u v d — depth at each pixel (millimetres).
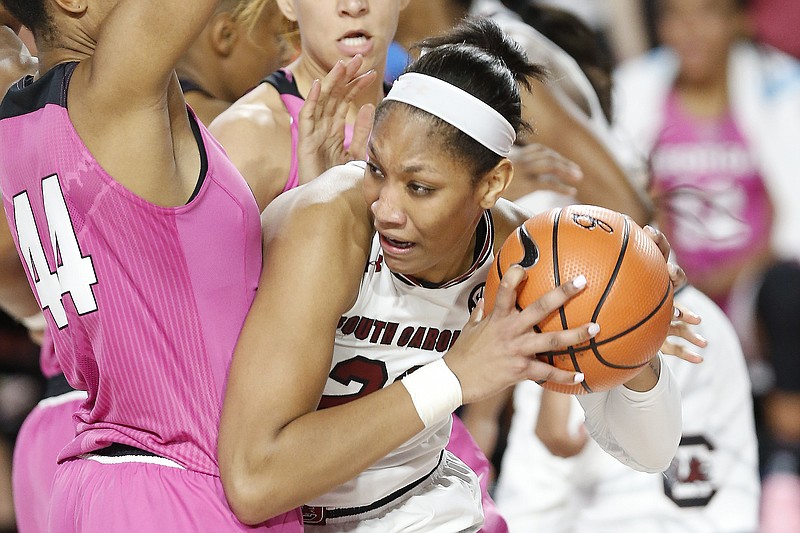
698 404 13852
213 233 7957
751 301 20438
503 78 7789
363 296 8359
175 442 8070
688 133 23109
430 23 15523
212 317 8008
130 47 7230
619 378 7852
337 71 10023
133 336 7926
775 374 19656
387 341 8617
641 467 9633
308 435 7559
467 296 8641
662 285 7824
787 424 19422
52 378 12297
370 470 8883
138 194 7656
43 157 7793
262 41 13109
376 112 7770
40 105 7852
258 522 7777
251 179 10609
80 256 7855
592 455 14188
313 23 10961
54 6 8000
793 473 18781
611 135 16719
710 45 22984
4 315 19297
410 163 7473
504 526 10914
